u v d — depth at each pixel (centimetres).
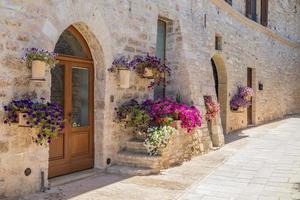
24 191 441
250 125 1406
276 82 1720
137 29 662
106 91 582
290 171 619
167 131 608
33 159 451
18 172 434
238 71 1241
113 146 604
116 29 606
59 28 489
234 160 716
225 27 1119
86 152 581
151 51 705
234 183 536
